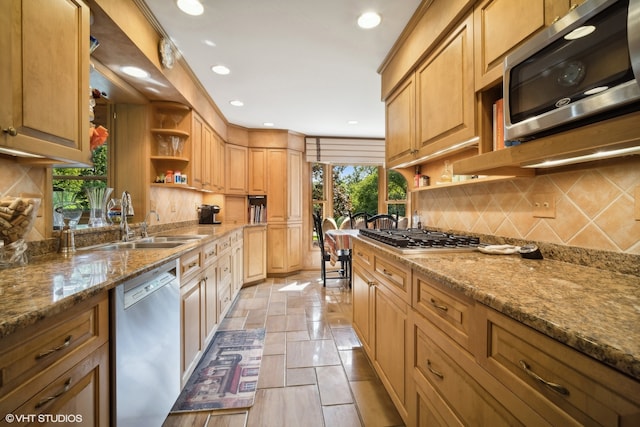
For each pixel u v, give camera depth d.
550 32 0.82
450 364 0.94
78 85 1.21
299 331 2.51
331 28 1.92
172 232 2.66
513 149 0.94
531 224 1.29
